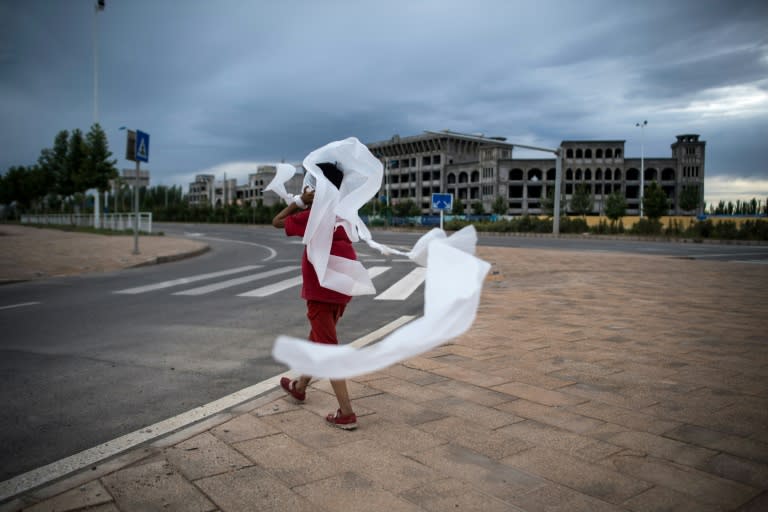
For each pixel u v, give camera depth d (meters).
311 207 2.73
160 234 31.31
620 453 2.64
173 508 2.10
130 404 3.54
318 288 2.89
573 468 2.47
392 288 9.99
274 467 2.46
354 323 6.54
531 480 2.35
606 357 4.54
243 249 22.19
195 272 12.69
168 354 4.91
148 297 8.62
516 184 92.44
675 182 89.25
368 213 80.56
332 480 2.34
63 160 44.38
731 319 6.37
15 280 10.59
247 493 2.22
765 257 18.78
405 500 2.17
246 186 131.50
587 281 10.59
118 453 2.71
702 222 36.06
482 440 2.79
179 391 3.82
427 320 1.44
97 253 16.72
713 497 2.22
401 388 3.69
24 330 5.98
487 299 8.12
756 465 2.52
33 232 33.12
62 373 4.26
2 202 82.06
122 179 81.38
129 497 2.19
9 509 2.11
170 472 2.41
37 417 3.29
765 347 4.91
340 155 2.82
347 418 2.92
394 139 111.56
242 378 4.15
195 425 2.98
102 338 5.58
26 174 77.56
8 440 2.92
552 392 3.60
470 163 98.25
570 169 91.19
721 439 2.82
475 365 4.28
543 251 19.45
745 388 3.69
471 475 2.39
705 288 9.42
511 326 5.92
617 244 27.83
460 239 1.98
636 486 2.31
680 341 5.16
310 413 3.18
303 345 1.21
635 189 91.12
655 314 6.72
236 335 5.75
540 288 9.50
